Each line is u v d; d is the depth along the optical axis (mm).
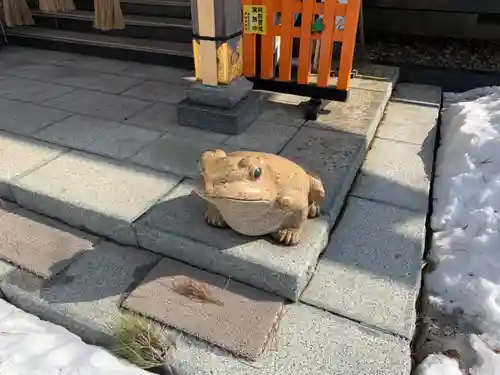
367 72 2305
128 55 2607
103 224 1300
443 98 2326
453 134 1753
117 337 1037
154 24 2646
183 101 1790
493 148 1513
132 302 1104
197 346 1001
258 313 1064
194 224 1226
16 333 1069
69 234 1347
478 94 2289
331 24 1687
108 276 1195
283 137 1688
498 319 1081
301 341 1004
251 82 1839
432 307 1170
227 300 1101
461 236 1315
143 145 1646
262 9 1756
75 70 2473
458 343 1080
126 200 1331
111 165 1514
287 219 1117
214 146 1635
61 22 2953
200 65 1678
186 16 2752
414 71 2430
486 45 2580
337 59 2451
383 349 978
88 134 1729
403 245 1262
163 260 1238
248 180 1000
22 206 1459
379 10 2688
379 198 1470
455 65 2428
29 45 2904
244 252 1120
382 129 1930
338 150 1582
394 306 1071
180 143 1659
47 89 2191
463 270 1210
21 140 1681
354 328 1026
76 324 1090
